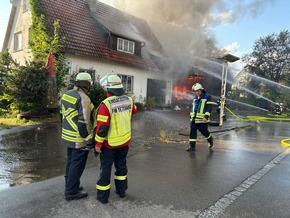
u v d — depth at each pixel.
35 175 4.14
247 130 10.20
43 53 11.60
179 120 11.91
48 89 10.41
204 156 5.60
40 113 10.41
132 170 4.48
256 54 28.50
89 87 3.37
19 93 10.09
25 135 7.28
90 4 16.45
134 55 17.33
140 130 8.70
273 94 26.78
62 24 13.80
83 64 13.83
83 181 3.89
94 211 2.96
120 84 3.32
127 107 3.36
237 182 4.04
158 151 5.93
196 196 3.45
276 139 8.12
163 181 3.98
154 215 2.90
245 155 5.81
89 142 3.21
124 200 3.27
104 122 3.10
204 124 6.06
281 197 3.49
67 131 3.26
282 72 27.77
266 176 4.38
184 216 2.89
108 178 3.20
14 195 3.32
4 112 11.44
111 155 3.23
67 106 3.25
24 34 15.05
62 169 4.46
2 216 2.77
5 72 11.65
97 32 15.66
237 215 2.96
